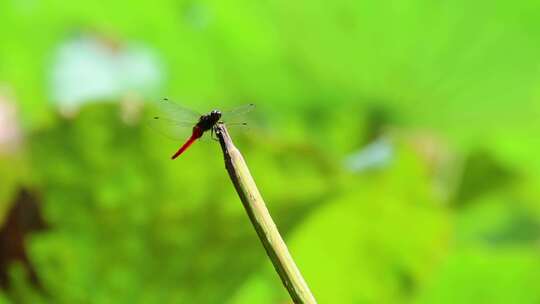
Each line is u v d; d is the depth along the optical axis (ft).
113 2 6.38
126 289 5.50
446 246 5.83
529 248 5.95
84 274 5.48
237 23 6.47
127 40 6.39
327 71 6.53
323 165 5.48
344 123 6.48
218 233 5.50
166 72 6.42
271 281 5.72
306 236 5.72
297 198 5.56
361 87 6.54
